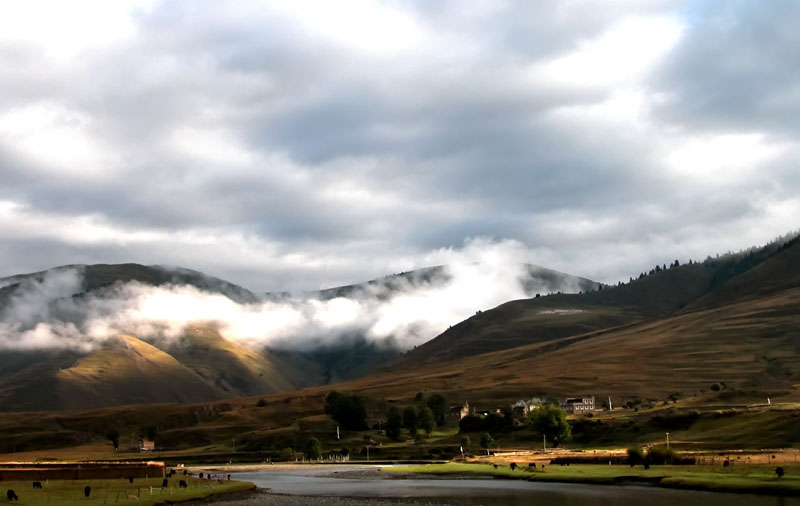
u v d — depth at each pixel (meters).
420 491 171.25
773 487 144.12
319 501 152.38
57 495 142.50
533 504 139.62
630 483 169.38
